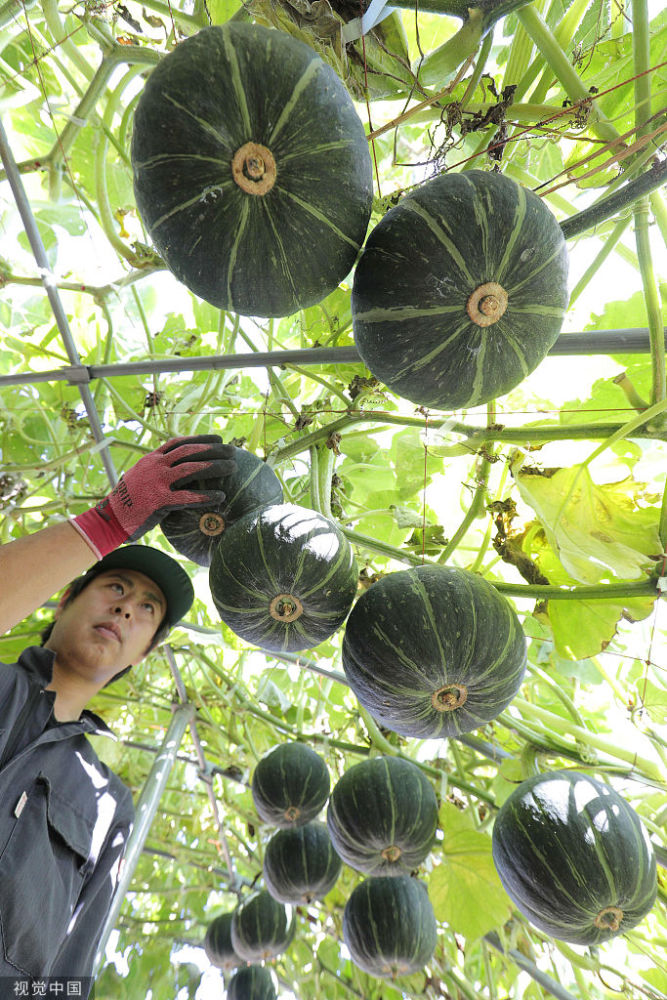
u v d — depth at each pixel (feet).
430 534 10.49
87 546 7.39
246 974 17.62
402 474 11.60
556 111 7.45
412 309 5.86
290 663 14.10
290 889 12.43
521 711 11.36
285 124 5.36
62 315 9.58
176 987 25.54
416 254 5.74
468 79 8.06
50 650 8.66
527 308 5.94
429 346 6.00
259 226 5.67
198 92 5.23
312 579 7.47
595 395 9.12
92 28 8.55
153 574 9.86
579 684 12.93
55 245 12.48
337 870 12.74
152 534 14.70
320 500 9.32
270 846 12.84
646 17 6.93
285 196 5.57
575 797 8.31
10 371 13.33
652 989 12.30
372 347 6.23
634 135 7.23
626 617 8.87
